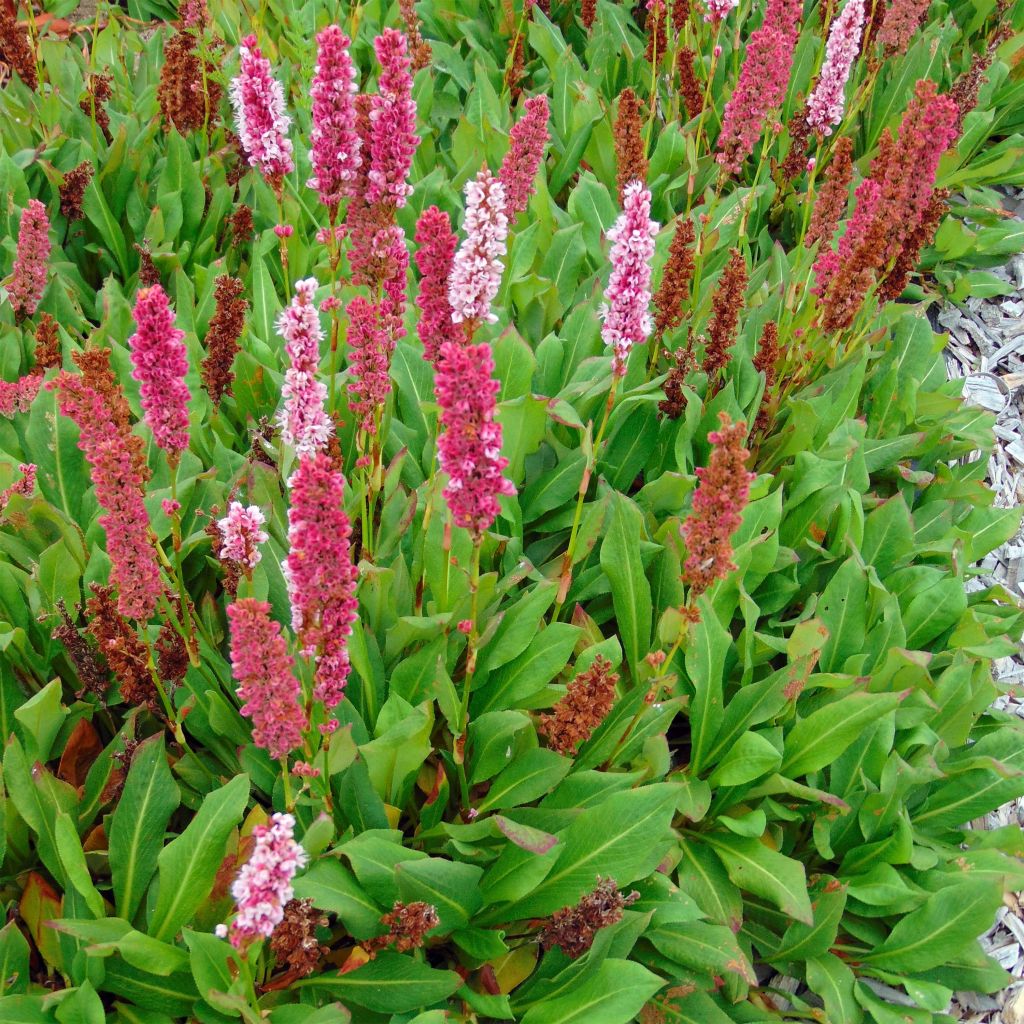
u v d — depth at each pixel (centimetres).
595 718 49
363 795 50
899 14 81
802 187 88
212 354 60
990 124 90
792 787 53
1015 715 67
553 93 92
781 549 62
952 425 73
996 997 57
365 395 52
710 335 65
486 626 54
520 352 63
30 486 55
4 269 74
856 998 53
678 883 55
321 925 47
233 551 45
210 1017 46
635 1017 50
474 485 42
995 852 57
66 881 49
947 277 87
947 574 66
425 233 47
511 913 50
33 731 50
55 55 87
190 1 74
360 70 94
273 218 78
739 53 94
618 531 57
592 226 78
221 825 47
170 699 52
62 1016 45
